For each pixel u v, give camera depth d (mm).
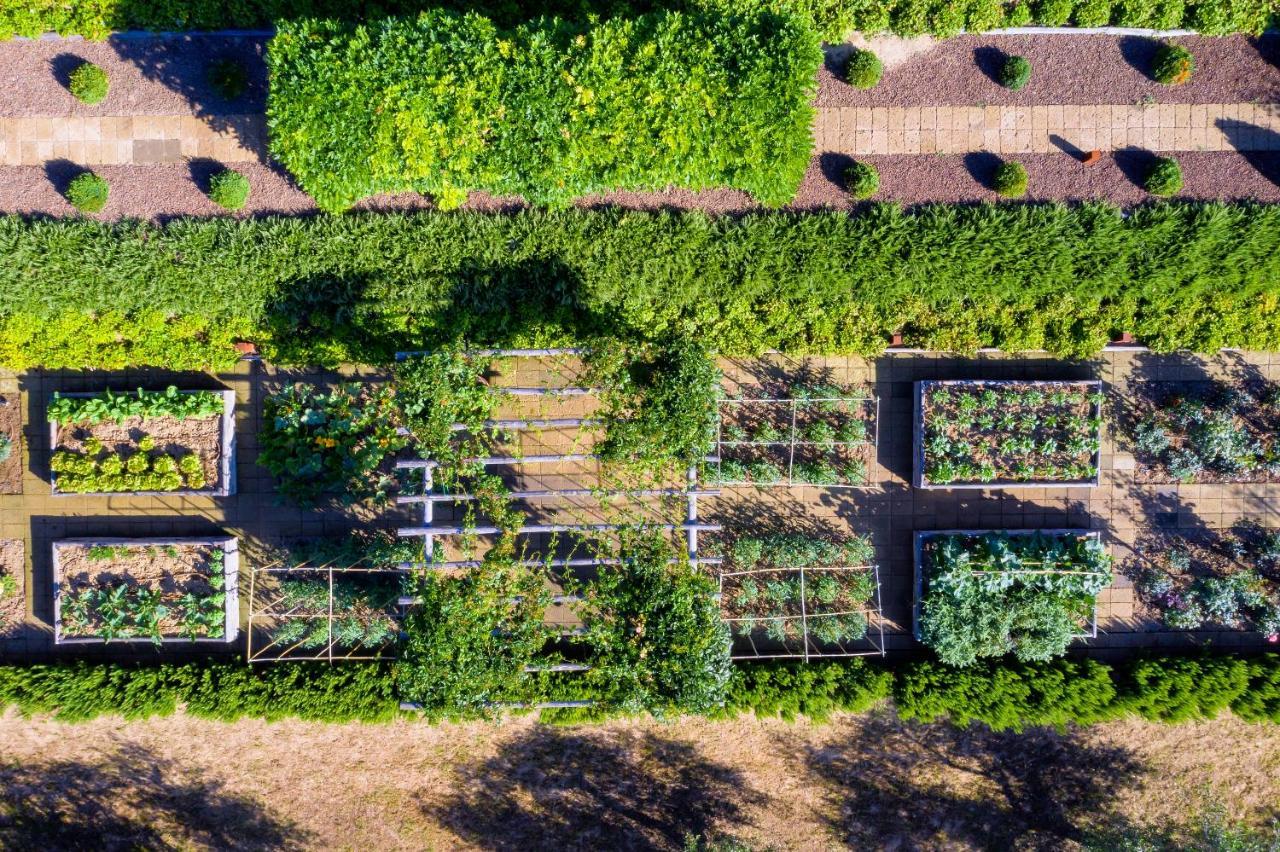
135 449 19969
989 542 19891
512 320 19719
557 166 17750
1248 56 19844
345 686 19672
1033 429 20344
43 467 20297
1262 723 21125
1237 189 19859
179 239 18969
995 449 20422
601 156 17781
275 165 19594
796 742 21234
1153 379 20797
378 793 21000
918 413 20344
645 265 19219
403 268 19141
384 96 17281
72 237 18938
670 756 21156
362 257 19016
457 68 17359
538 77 17391
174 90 19484
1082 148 19875
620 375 17734
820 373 20672
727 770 21203
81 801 20859
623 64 17531
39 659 20469
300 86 17359
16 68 19422
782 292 19516
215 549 20047
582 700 19453
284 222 19047
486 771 21078
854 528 21016
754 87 17469
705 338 19953
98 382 20219
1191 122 19859
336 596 20078
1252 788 21203
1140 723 21156
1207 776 21188
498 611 17359
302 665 20000
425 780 21031
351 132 17516
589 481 20672
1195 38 19766
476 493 17953
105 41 19438
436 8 17844
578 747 21078
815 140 19781
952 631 19641
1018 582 19984
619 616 17328
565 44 17594
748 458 20734
